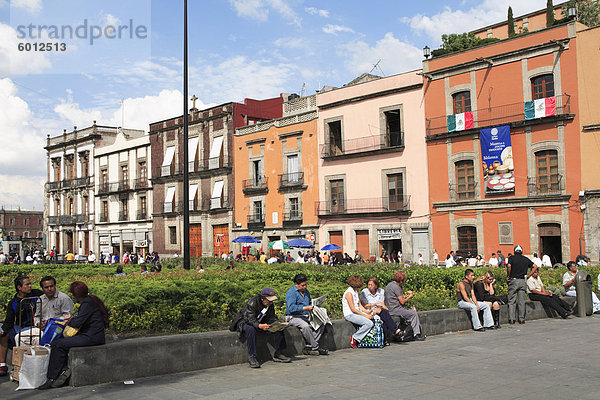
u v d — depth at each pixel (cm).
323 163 4169
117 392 742
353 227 3953
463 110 3400
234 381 805
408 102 3659
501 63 3203
